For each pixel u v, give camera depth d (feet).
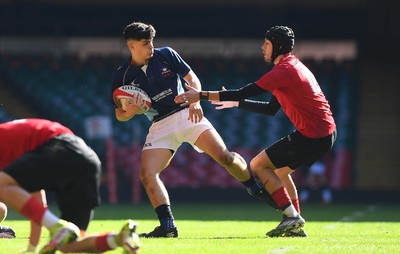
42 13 378.53
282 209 115.14
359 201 312.71
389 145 342.44
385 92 355.36
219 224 161.48
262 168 115.24
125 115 113.91
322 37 375.45
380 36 365.61
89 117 344.90
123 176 321.32
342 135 335.67
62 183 77.20
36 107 349.00
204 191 312.09
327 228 146.72
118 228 143.43
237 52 380.37
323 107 113.09
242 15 375.25
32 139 77.46
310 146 113.39
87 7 376.48
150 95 114.73
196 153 324.60
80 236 79.00
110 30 381.40
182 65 116.06
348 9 367.66
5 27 379.14
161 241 104.78
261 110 117.91
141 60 113.09
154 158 114.62
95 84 352.49
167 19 378.12
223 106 119.03
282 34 112.78
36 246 85.51
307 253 89.81
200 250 91.71
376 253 91.45
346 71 353.51
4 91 352.28
